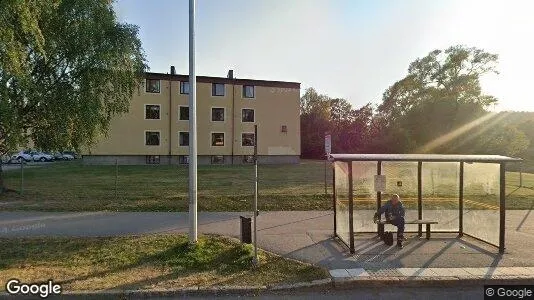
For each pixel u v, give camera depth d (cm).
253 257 694
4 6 994
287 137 4516
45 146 1548
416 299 554
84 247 765
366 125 7119
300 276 615
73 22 1490
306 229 948
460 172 928
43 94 1437
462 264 682
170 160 4119
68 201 1321
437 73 5231
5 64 1077
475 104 4797
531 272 640
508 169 3922
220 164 4150
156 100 4075
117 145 3972
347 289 587
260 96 4431
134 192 1627
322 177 2552
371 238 871
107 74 1577
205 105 4238
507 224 1030
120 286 564
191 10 747
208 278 604
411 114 5128
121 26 1661
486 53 4925
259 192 1633
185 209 1211
